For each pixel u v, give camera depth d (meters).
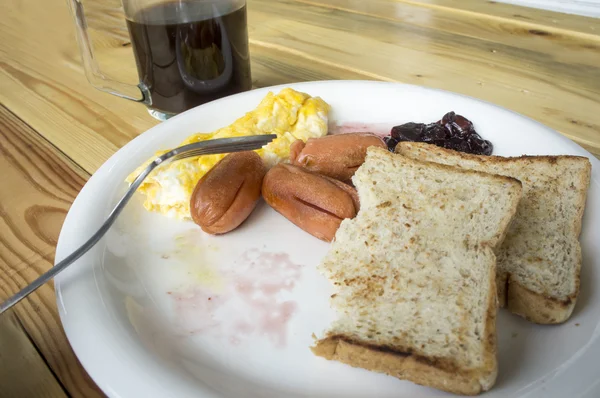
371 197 0.20
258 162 0.23
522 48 0.35
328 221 0.20
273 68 0.34
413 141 0.25
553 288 0.17
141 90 0.28
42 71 0.35
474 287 0.17
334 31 0.40
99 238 0.18
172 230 0.22
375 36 0.38
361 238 0.19
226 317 0.18
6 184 0.24
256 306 0.18
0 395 0.15
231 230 0.22
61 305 0.16
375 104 0.28
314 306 0.18
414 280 0.17
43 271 0.19
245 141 0.22
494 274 0.17
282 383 0.16
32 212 0.22
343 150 0.23
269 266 0.20
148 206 0.22
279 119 0.26
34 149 0.27
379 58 0.35
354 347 0.15
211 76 0.28
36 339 0.16
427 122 0.27
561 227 0.19
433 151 0.24
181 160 0.23
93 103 0.31
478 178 0.20
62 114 0.30
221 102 0.27
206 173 0.22
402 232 0.19
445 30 0.39
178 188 0.22
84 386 0.15
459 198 0.20
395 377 0.15
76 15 0.28
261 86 0.32
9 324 0.17
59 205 0.23
